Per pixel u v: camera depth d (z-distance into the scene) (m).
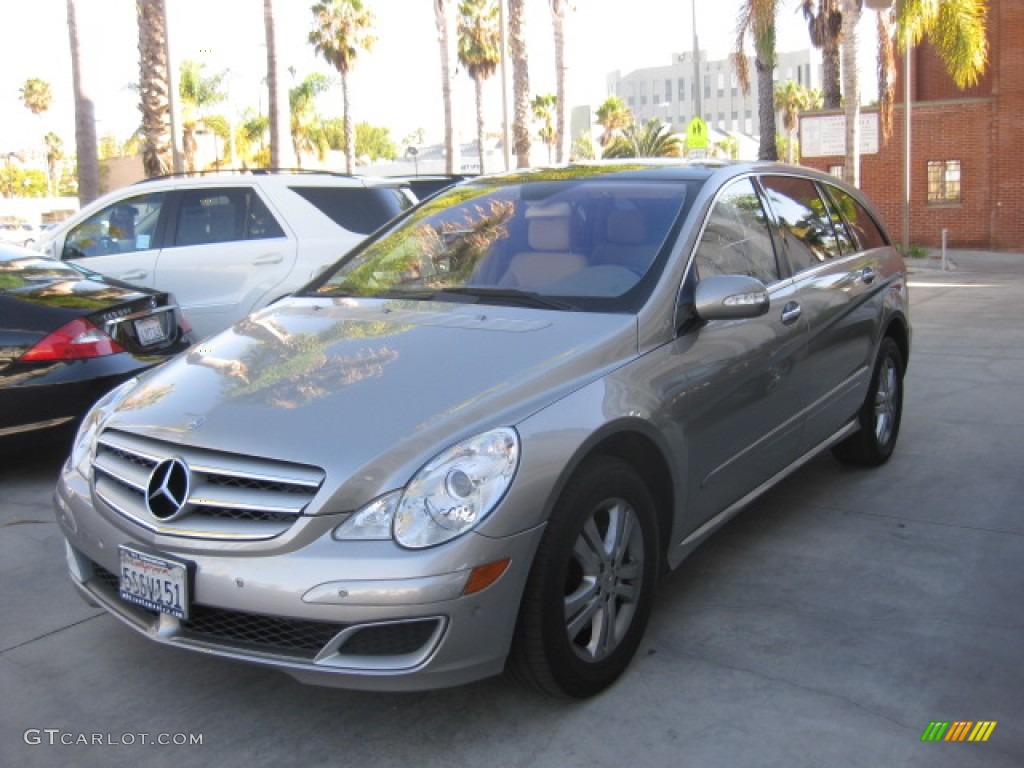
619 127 68.19
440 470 2.90
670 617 3.95
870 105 28.19
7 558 4.70
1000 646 3.66
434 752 3.07
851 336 5.15
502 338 3.52
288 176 8.38
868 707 3.26
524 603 3.02
